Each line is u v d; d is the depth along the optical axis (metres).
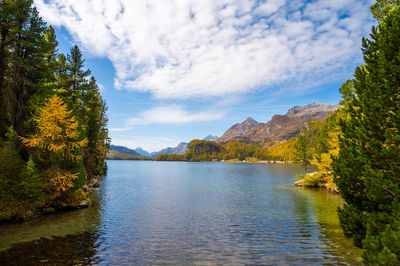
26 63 24.67
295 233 17.20
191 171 121.06
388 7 12.94
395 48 8.65
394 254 6.03
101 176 70.88
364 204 9.32
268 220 21.30
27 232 16.83
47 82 30.20
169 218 22.22
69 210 24.72
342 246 14.35
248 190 43.97
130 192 40.25
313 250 13.71
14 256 12.35
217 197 35.69
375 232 8.27
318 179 45.38
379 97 8.88
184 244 14.98
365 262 7.32
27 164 20.88
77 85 37.34
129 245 14.66
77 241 15.13
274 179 70.50
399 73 8.33
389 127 8.81
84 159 43.31
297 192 39.88
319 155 46.41
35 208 21.75
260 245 14.73
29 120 24.55
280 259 12.48
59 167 25.80
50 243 14.62
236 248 14.22
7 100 24.70
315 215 23.00
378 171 8.24
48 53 28.45
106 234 16.88
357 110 10.77
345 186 10.36
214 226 19.41
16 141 23.94
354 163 9.77
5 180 20.08
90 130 42.97
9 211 19.33
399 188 8.12
